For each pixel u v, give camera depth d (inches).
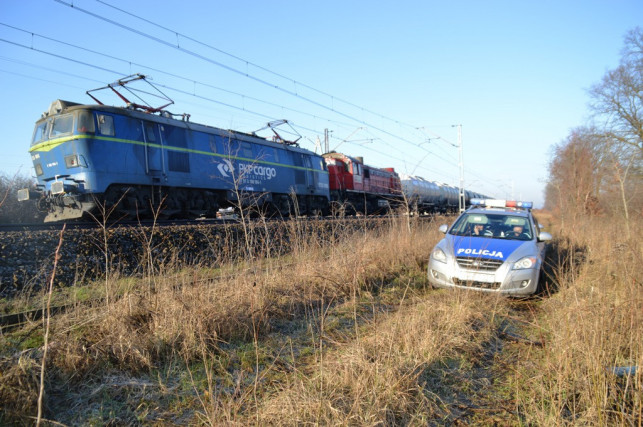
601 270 231.1
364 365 129.0
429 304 204.8
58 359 128.1
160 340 147.3
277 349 160.4
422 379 133.1
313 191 775.1
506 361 154.5
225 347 157.8
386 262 310.3
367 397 115.2
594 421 107.1
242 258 271.4
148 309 164.4
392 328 163.0
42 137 444.8
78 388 123.7
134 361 136.8
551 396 117.1
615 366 128.7
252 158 622.8
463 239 271.0
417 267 322.3
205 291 183.6
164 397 121.8
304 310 211.2
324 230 351.6
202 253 295.6
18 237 224.1
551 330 178.1
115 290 198.2
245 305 185.9
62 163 425.7
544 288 263.3
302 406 108.6
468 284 239.8
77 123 416.5
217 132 571.5
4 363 116.2
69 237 243.6
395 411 113.7
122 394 122.2
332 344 165.6
